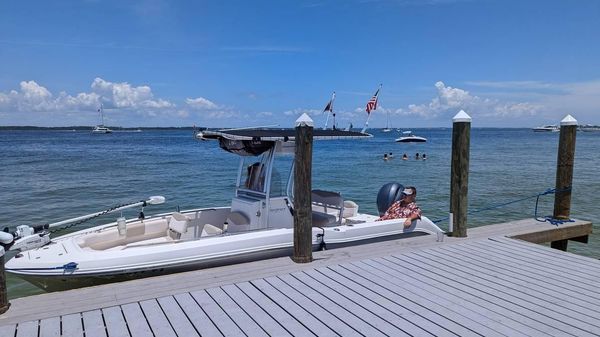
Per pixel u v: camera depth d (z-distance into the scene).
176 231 6.83
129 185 20.91
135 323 3.64
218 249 5.65
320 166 31.62
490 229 7.36
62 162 34.62
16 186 20.59
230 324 3.62
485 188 20.50
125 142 82.75
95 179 23.25
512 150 55.09
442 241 6.42
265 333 3.46
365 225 6.59
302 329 3.53
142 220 7.09
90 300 4.14
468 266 5.23
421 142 76.50
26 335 3.43
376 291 4.38
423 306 4.00
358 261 5.41
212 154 46.16
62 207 15.48
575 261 5.43
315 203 7.56
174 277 4.81
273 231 6.09
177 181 22.33
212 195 18.12
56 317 3.75
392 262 5.38
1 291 3.85
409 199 7.26
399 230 6.81
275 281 4.68
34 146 65.62
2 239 5.16
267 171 6.47
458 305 4.02
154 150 54.50
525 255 5.70
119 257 5.23
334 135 6.73
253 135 6.23
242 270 5.06
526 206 15.86
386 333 3.46
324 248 6.21
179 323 3.64
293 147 6.58
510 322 3.66
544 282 4.66
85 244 6.05
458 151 6.54
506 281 4.69
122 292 4.35
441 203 16.48
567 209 8.05
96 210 14.93
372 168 30.09
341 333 3.46
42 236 5.73
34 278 5.17
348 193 19.08
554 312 3.87
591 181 22.62
